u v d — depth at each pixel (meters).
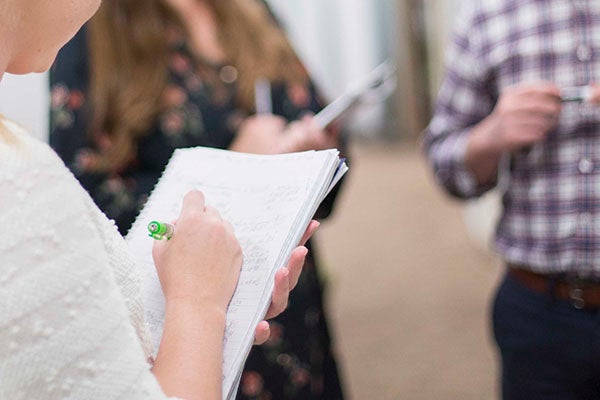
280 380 1.73
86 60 1.76
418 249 4.87
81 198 0.72
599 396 1.66
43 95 1.96
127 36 1.78
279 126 1.76
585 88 1.54
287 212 0.96
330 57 7.46
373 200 5.96
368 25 7.35
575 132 1.60
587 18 1.61
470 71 1.78
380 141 7.63
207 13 1.91
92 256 0.70
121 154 1.73
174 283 0.87
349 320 3.93
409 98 7.45
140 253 0.99
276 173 1.02
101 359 0.68
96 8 0.80
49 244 0.67
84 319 0.68
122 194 1.74
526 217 1.67
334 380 1.88
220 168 1.07
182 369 0.79
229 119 1.83
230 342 0.86
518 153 1.68
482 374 3.27
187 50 1.83
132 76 1.75
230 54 1.88
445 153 1.82
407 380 3.28
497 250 1.75
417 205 5.74
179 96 1.79
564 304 1.64
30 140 0.71
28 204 0.67
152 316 0.92
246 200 1.00
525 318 1.69
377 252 4.87
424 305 4.05
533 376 1.70
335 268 4.64
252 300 0.88
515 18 1.67
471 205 4.89
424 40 7.37
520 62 1.67
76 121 1.73
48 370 0.66
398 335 3.72
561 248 1.62
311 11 7.39
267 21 2.00
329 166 0.99
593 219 1.59
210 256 0.88
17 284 0.65
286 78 1.93
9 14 0.72
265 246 0.93
